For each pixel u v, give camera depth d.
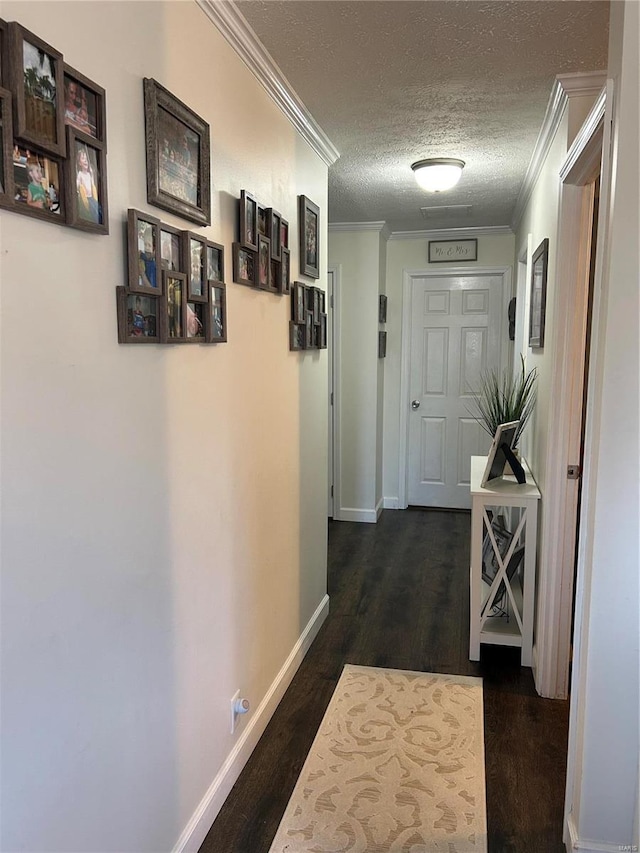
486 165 3.05
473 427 5.05
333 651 2.76
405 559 3.96
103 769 1.20
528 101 2.24
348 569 3.79
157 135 1.29
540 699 2.37
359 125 2.50
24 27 0.91
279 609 2.34
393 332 5.07
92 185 1.08
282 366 2.29
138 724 1.33
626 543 1.47
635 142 1.38
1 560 0.91
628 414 1.44
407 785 1.90
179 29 1.41
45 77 0.94
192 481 1.55
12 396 0.92
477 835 1.70
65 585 1.06
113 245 1.17
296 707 2.32
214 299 1.61
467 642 2.84
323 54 1.88
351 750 2.06
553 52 1.86
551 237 2.47
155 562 1.38
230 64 1.72
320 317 2.79
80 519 1.10
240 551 1.91
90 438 1.12
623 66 1.36
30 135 0.91
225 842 1.67
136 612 1.30
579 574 1.63
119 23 1.17
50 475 1.01
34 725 1.00
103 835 1.20
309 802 1.82
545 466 2.40
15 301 0.92
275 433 2.23
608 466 1.46
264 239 1.98
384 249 4.83
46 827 1.03
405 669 2.60
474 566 2.62
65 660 1.07
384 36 1.77
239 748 1.94
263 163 2.01
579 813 1.56
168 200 1.34
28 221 0.94
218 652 1.76
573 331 2.22
